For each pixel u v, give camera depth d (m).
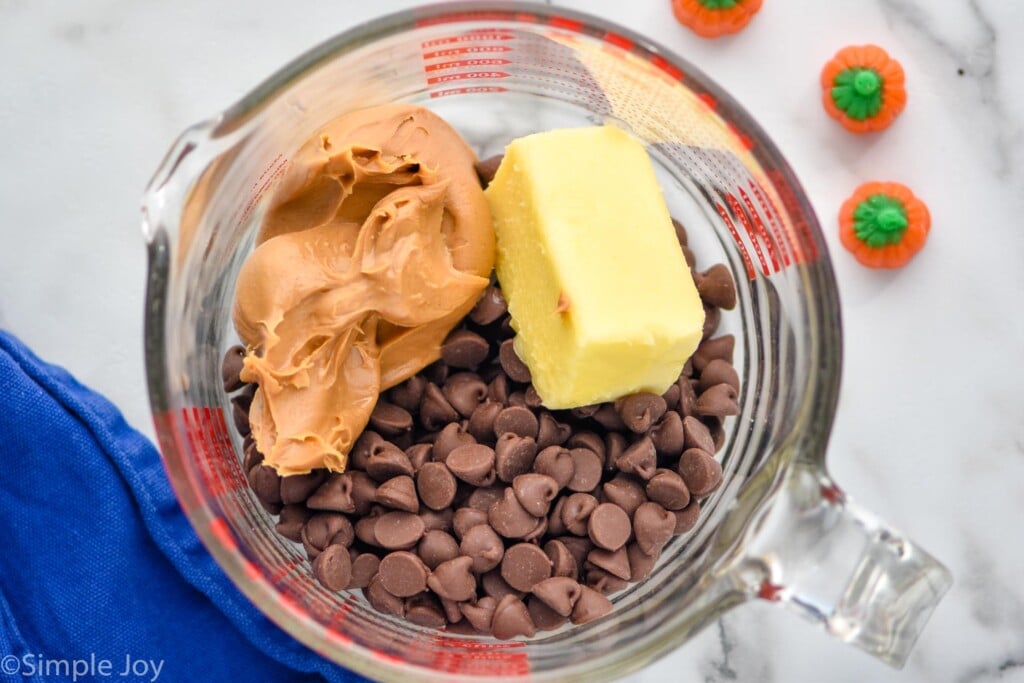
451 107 0.40
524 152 0.36
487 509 0.36
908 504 0.44
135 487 0.41
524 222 0.36
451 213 0.37
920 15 0.45
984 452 0.44
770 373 0.37
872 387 0.45
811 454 0.34
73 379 0.42
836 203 0.45
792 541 0.34
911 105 0.45
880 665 0.44
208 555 0.41
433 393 0.37
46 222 0.43
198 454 0.35
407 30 0.35
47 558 0.41
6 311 0.43
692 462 0.36
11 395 0.40
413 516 0.36
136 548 0.41
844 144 0.45
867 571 0.33
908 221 0.44
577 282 0.35
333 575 0.36
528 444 0.36
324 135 0.36
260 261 0.36
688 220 0.39
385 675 0.34
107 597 0.41
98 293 0.43
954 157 0.45
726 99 0.35
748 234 0.38
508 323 0.38
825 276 0.34
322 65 0.35
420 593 0.36
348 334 0.36
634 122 0.39
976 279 0.45
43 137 0.44
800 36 0.45
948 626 0.44
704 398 0.37
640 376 0.36
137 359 0.43
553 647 0.36
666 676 0.44
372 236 0.36
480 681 0.34
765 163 0.35
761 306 0.38
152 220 0.34
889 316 0.45
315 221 0.37
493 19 0.35
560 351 0.36
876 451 0.44
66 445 0.41
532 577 0.36
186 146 0.35
